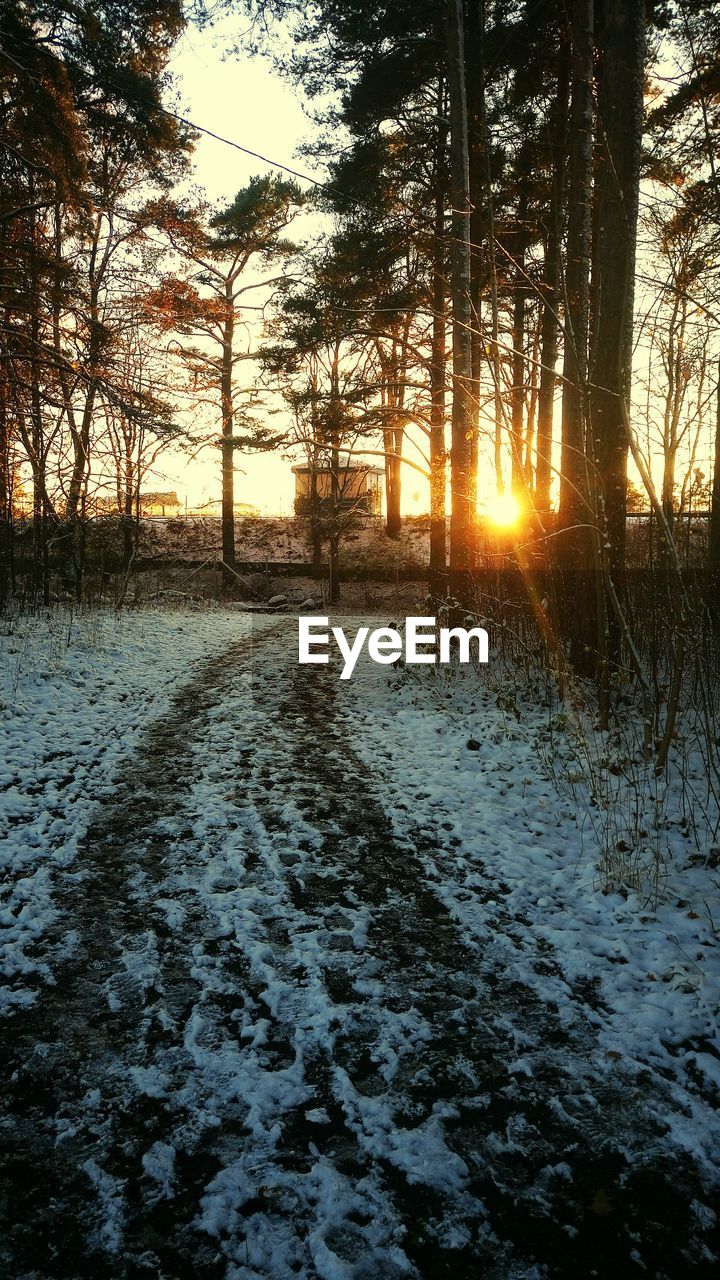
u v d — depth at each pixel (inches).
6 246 462.6
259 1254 86.7
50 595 643.5
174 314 671.1
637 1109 110.7
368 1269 85.1
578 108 347.3
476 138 490.6
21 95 434.9
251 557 1174.3
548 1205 94.3
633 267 302.2
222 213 898.7
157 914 169.5
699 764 241.6
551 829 217.9
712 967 143.6
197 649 557.0
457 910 171.3
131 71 486.9
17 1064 119.0
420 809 236.1
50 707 341.4
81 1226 90.3
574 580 344.8
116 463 653.9
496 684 373.4
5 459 517.3
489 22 503.8
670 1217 92.6
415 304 586.9
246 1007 135.4
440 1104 111.4
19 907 170.7
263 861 198.5
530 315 587.8
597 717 297.1
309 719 356.5
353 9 507.2
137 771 270.8
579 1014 133.6
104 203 590.6
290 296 690.2
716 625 296.5
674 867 182.9
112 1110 109.5
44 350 451.5
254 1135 105.0
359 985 141.9
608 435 308.7
